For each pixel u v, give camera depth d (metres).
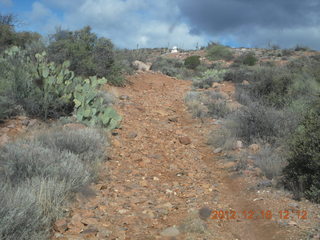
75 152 6.55
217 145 8.33
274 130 8.31
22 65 10.65
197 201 5.11
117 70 16.03
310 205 4.72
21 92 8.98
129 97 13.73
